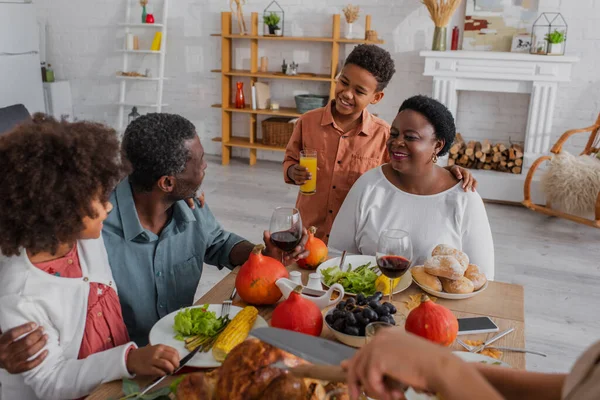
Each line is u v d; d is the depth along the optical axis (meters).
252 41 5.26
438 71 4.61
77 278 1.20
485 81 4.54
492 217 4.29
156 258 1.48
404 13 4.96
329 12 5.17
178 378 1.04
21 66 5.26
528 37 4.60
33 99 5.46
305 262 1.65
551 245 3.78
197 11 5.52
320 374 0.62
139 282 1.47
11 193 0.97
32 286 1.12
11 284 1.12
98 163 1.02
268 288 1.38
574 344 2.60
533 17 4.57
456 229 1.78
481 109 4.99
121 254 1.43
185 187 1.38
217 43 5.55
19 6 5.16
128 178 1.42
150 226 1.47
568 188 3.99
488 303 1.46
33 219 0.98
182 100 5.84
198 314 1.25
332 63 5.02
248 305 1.42
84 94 6.09
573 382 0.52
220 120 5.80
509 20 4.62
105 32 5.82
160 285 1.50
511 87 4.51
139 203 1.44
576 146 4.78
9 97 5.18
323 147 2.33
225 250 1.68
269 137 5.37
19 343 1.06
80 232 1.07
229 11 5.42
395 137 1.75
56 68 6.07
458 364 0.47
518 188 4.55
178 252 1.52
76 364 1.13
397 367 0.49
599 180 3.96
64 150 0.99
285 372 0.86
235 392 0.85
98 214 1.06
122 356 1.11
